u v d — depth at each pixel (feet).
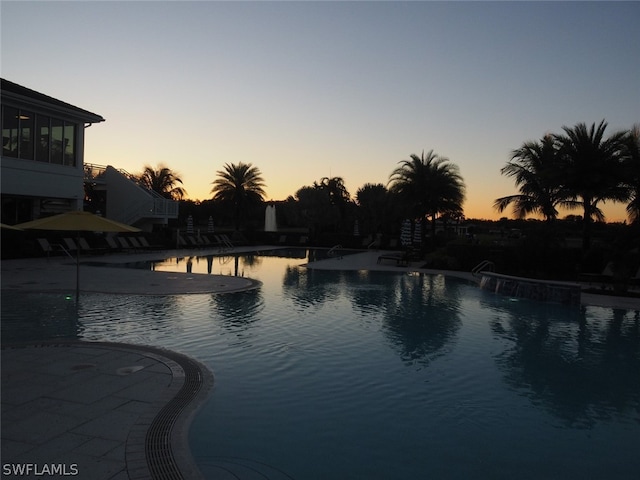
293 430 17.12
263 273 69.05
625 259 53.93
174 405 18.11
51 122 79.77
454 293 52.80
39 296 42.16
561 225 83.97
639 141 73.82
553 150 89.61
